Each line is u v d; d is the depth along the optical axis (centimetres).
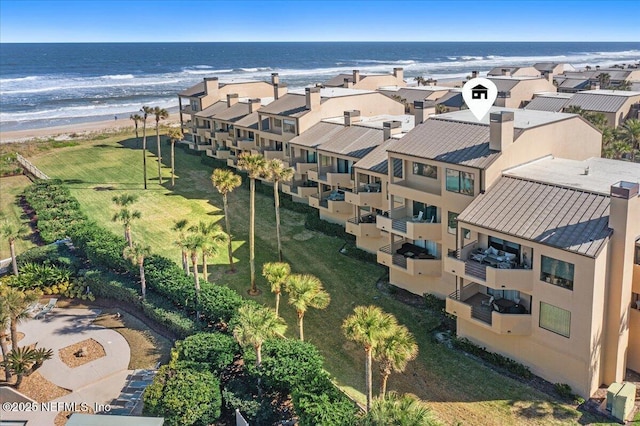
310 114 6072
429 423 2262
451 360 3372
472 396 3048
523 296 3244
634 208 2772
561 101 7719
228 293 3831
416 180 3950
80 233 4978
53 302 4328
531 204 3175
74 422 2627
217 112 8256
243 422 2809
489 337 3347
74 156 9044
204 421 2886
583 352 2880
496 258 3209
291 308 4069
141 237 5497
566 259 2831
